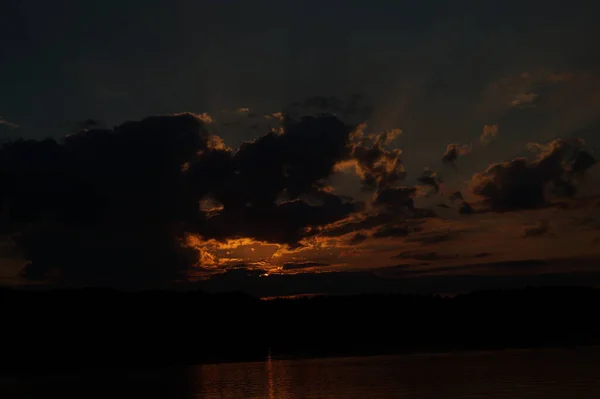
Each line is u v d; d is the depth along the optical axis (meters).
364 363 67.88
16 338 87.50
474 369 57.16
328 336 104.62
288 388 47.81
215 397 44.47
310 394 44.19
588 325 110.38
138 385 54.06
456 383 47.41
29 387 55.56
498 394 41.25
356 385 48.22
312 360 75.19
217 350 90.12
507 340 98.31
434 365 62.72
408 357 74.62
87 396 47.66
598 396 39.66
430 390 44.12
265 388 48.44
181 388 50.47
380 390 45.00
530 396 40.00
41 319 95.69
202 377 58.94
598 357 66.88
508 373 52.97
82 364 75.56
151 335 95.38
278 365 69.31
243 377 57.41
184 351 87.88
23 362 76.69
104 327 96.75
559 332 104.94
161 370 68.62
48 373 69.56
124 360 80.19
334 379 52.94
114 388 52.16
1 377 66.69
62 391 51.53
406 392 43.59
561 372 52.50
